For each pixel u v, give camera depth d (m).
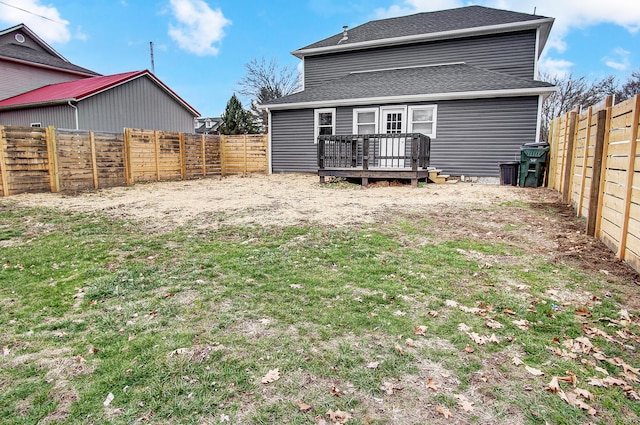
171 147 13.20
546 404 1.98
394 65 15.59
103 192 9.83
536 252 4.45
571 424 1.84
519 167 10.63
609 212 4.55
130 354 2.43
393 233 5.33
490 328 2.76
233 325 2.79
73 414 1.90
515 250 4.54
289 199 8.33
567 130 7.79
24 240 5.20
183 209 7.25
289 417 1.88
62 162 9.84
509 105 11.80
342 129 14.03
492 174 12.19
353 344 2.53
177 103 20.19
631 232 3.89
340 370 2.26
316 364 2.31
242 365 2.30
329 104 13.79
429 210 6.91
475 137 12.27
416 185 10.30
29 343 2.59
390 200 8.08
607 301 3.17
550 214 6.46
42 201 8.27
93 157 10.61
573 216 6.24
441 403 1.99
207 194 9.34
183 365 2.30
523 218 6.20
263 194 9.23
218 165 15.53
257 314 2.96
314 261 4.18
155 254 4.50
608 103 5.07
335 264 4.09
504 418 1.88
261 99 36.06
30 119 16.48
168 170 13.10
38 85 19.44
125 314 2.99
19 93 18.58
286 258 4.28
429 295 3.31
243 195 9.09
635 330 2.72
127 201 8.28
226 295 3.31
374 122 13.53
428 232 5.39
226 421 1.85
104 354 2.43
